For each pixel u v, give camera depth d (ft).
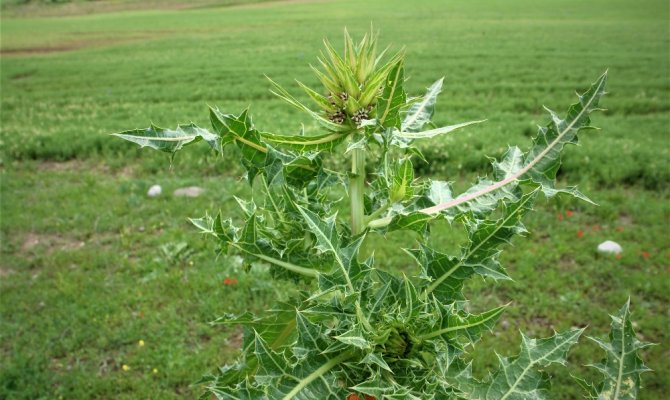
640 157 29.43
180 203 26.73
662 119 40.63
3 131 39.14
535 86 53.26
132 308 19.11
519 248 21.98
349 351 4.58
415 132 5.77
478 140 33.53
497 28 101.65
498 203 5.39
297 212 5.24
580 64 64.44
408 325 4.44
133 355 16.87
